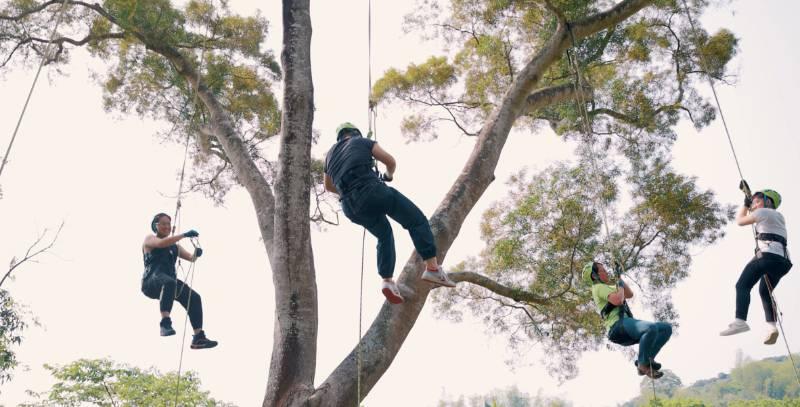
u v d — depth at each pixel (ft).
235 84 43.52
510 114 31.45
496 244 40.32
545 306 39.40
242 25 42.96
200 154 45.75
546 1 32.71
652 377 18.89
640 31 41.06
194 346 25.67
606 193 40.22
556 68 42.04
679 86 43.21
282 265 25.53
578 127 44.04
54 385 61.57
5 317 51.47
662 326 18.88
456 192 28.81
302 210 25.99
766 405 253.44
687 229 41.11
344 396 24.34
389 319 26.21
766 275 20.29
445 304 45.32
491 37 42.27
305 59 27.45
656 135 43.57
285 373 24.32
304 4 28.22
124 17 37.81
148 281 25.41
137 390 62.44
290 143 26.48
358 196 17.88
